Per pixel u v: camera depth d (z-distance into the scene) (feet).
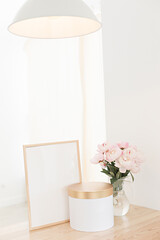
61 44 9.35
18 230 4.08
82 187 4.03
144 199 4.84
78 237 3.59
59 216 4.14
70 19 3.84
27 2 3.13
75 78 9.11
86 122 8.86
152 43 4.57
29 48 9.50
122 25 5.08
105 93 5.50
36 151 4.09
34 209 3.98
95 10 8.57
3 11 9.04
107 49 5.41
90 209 3.74
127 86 5.04
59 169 4.23
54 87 9.53
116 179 4.36
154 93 4.58
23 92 9.43
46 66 9.59
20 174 9.33
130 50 4.95
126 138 5.11
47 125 9.57
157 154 4.59
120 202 4.34
